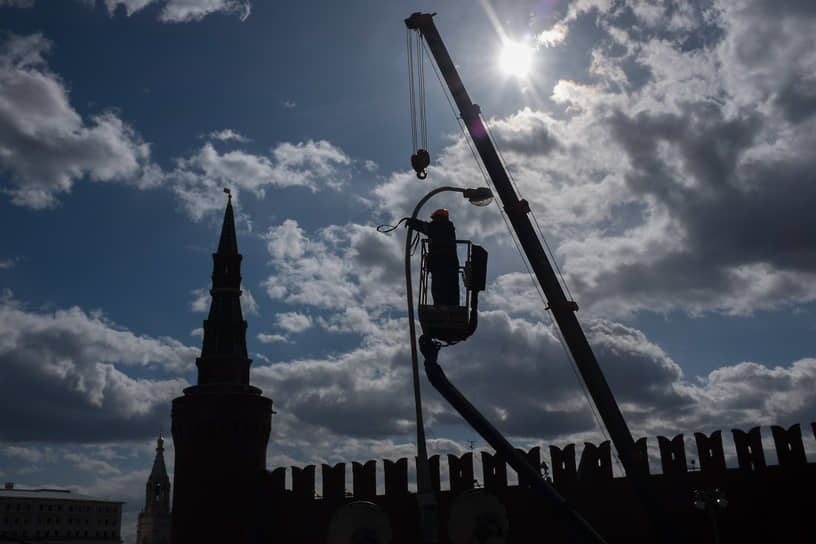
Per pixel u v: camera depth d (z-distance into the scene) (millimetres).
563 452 43438
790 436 38531
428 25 40406
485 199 16141
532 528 42250
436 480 45875
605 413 35250
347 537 19969
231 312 60250
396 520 45812
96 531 152000
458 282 15797
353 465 48094
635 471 34406
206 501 53250
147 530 133750
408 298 15008
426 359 20953
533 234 37625
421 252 16734
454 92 39875
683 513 39500
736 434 39688
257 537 49281
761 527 37812
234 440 54875
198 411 55469
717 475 39406
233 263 61906
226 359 58312
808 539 36781
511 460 23609
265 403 57375
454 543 22391
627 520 40781
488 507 22562
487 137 39062
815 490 37281
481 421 22766
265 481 50469
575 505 42031
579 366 35875
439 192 16109
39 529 142000
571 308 36500
